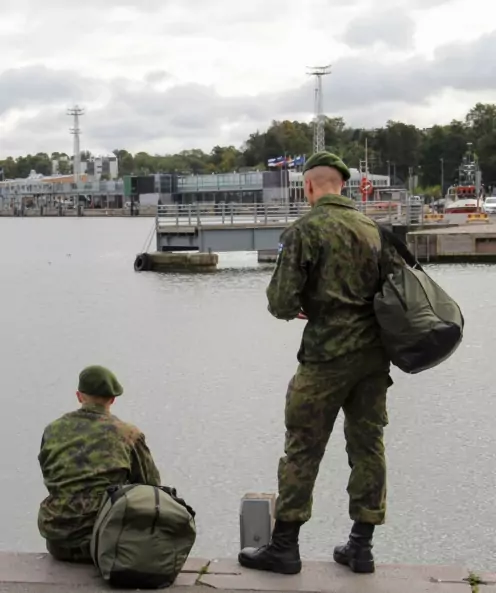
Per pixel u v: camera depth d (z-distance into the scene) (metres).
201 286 46.25
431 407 18.56
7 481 14.23
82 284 49.97
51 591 5.34
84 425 5.78
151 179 173.25
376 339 5.37
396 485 13.55
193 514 5.57
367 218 5.49
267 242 53.97
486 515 12.30
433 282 5.41
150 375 23.58
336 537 11.70
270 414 18.58
